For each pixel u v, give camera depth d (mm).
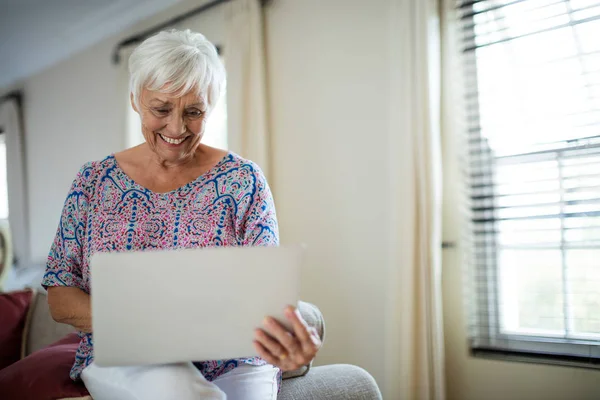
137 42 3812
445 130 2240
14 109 5160
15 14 3898
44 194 4926
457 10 2227
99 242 1220
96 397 1104
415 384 2080
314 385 1373
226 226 1256
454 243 2201
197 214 1252
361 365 2498
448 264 2213
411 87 2197
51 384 1181
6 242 2346
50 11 3869
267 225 1272
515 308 2078
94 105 4363
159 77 1136
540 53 2047
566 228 1965
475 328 2143
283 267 909
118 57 3986
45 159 4926
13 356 1744
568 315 1953
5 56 4727
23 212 5070
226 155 1340
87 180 1287
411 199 2154
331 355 2607
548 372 1944
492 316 2117
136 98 1226
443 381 2049
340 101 2635
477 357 2113
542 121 2035
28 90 5156
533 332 2035
